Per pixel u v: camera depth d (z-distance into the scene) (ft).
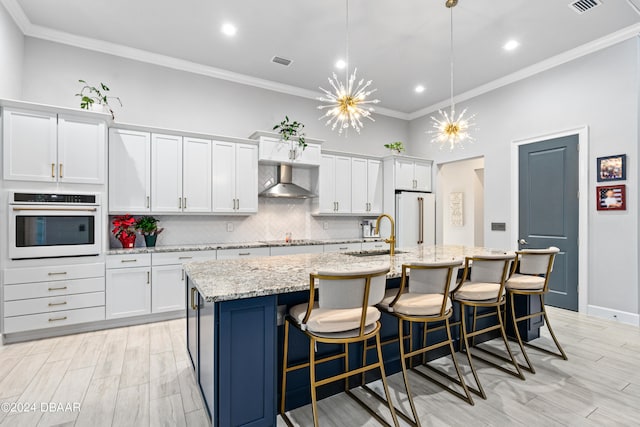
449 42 11.78
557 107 12.82
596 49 11.64
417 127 19.62
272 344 5.19
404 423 5.68
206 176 12.79
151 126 12.65
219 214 13.25
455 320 8.71
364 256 8.87
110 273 10.41
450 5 9.57
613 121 11.24
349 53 12.60
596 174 11.64
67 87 11.38
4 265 9.05
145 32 11.19
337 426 5.63
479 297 7.21
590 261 11.78
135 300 10.78
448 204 24.11
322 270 4.93
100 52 11.94
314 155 15.29
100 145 10.37
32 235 9.32
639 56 10.66
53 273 9.63
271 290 4.98
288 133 14.48
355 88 15.99
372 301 5.27
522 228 13.99
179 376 7.34
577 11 9.91
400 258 8.46
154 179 11.82
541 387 6.87
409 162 17.83
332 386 6.64
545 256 8.13
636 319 10.65
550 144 13.07
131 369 7.68
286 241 15.01
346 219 17.75
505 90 14.75
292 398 6.14
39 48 11.00
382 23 10.62
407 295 6.86
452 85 14.26
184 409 6.08
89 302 10.10
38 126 9.52
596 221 11.65
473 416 5.87
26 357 8.31
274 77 14.82
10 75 9.81
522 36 11.35
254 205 13.80
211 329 5.04
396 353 7.57
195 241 13.58
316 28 10.95
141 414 5.93
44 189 9.55
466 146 16.56
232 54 12.72
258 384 5.07
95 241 10.21
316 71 14.19
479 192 22.47
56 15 10.21
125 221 11.29
